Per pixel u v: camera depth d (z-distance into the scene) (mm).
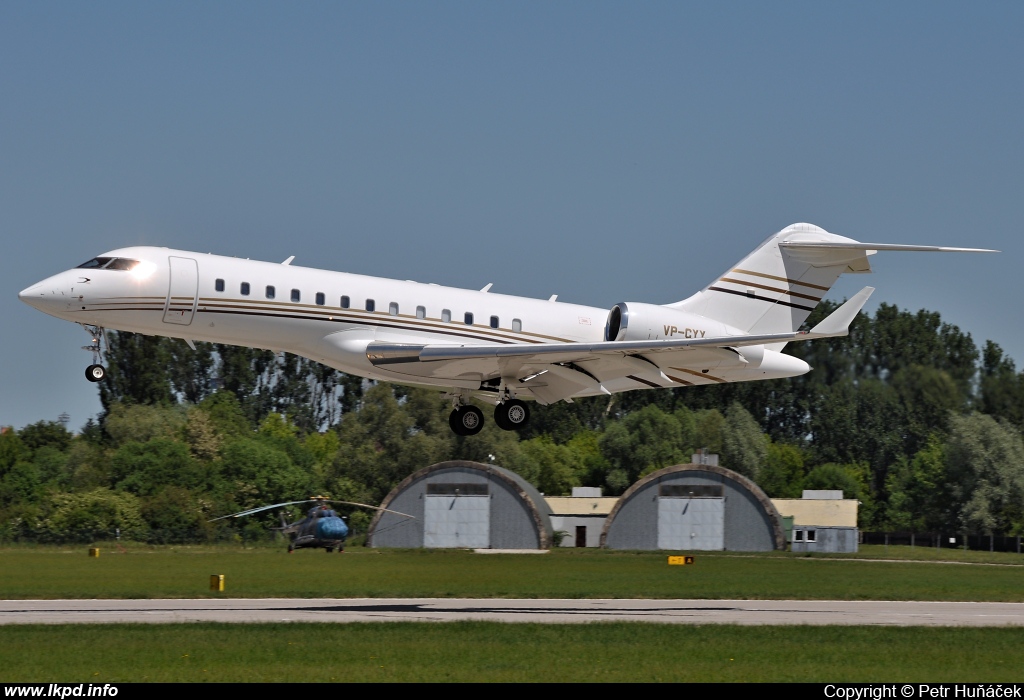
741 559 71188
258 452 111188
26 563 59875
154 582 51219
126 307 50062
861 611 46281
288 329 52188
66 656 31172
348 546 81438
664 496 86125
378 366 53562
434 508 83125
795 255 61656
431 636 35156
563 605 46469
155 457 103000
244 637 34344
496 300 57438
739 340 51719
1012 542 95375
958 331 110875
